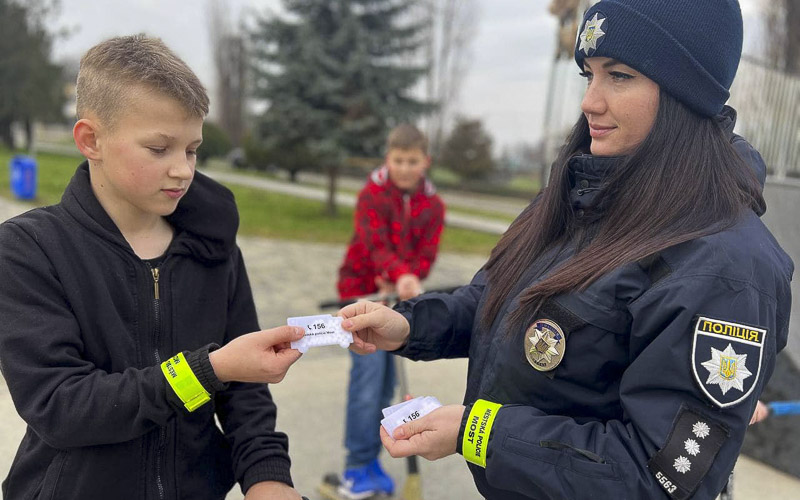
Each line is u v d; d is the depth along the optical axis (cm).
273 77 1340
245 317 152
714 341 100
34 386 113
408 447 117
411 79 1366
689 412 101
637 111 118
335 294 655
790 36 662
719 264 103
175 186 124
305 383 392
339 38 1304
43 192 1300
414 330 148
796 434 299
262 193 1784
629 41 114
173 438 130
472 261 964
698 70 113
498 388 125
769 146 381
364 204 286
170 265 134
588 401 115
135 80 117
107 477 123
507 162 3173
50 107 2789
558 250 129
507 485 112
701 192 114
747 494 284
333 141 1313
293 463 298
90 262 125
